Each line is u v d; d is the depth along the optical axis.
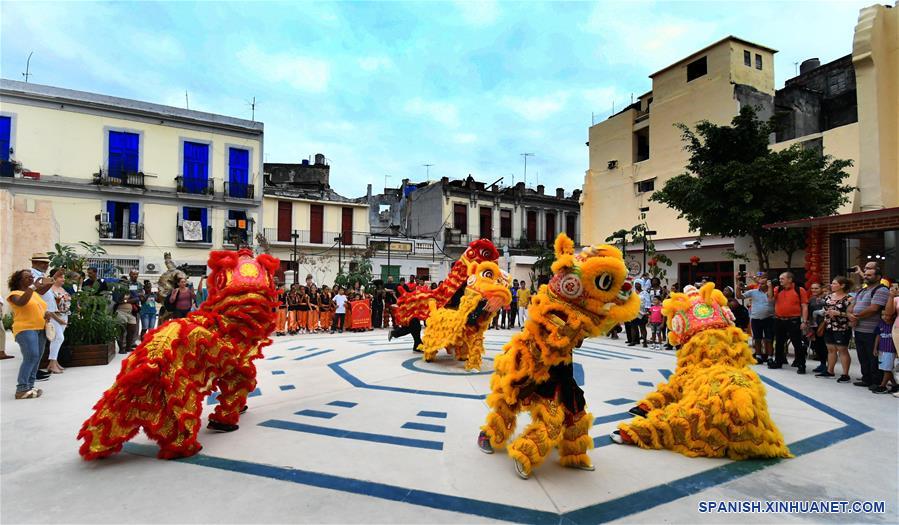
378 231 38.78
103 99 23.72
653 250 20.44
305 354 9.70
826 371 7.85
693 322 4.96
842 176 13.46
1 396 6.25
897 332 6.46
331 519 3.07
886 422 5.27
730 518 3.15
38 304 6.31
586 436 3.93
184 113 25.53
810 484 3.69
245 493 3.43
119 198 23.78
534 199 36.97
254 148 27.34
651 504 3.32
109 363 8.80
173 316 10.27
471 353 7.85
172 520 3.05
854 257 10.95
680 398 4.84
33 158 22.23
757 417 4.18
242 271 4.96
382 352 9.89
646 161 24.44
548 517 3.12
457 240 33.56
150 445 4.42
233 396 4.85
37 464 3.98
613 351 10.68
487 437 4.23
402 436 4.63
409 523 3.02
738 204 13.34
